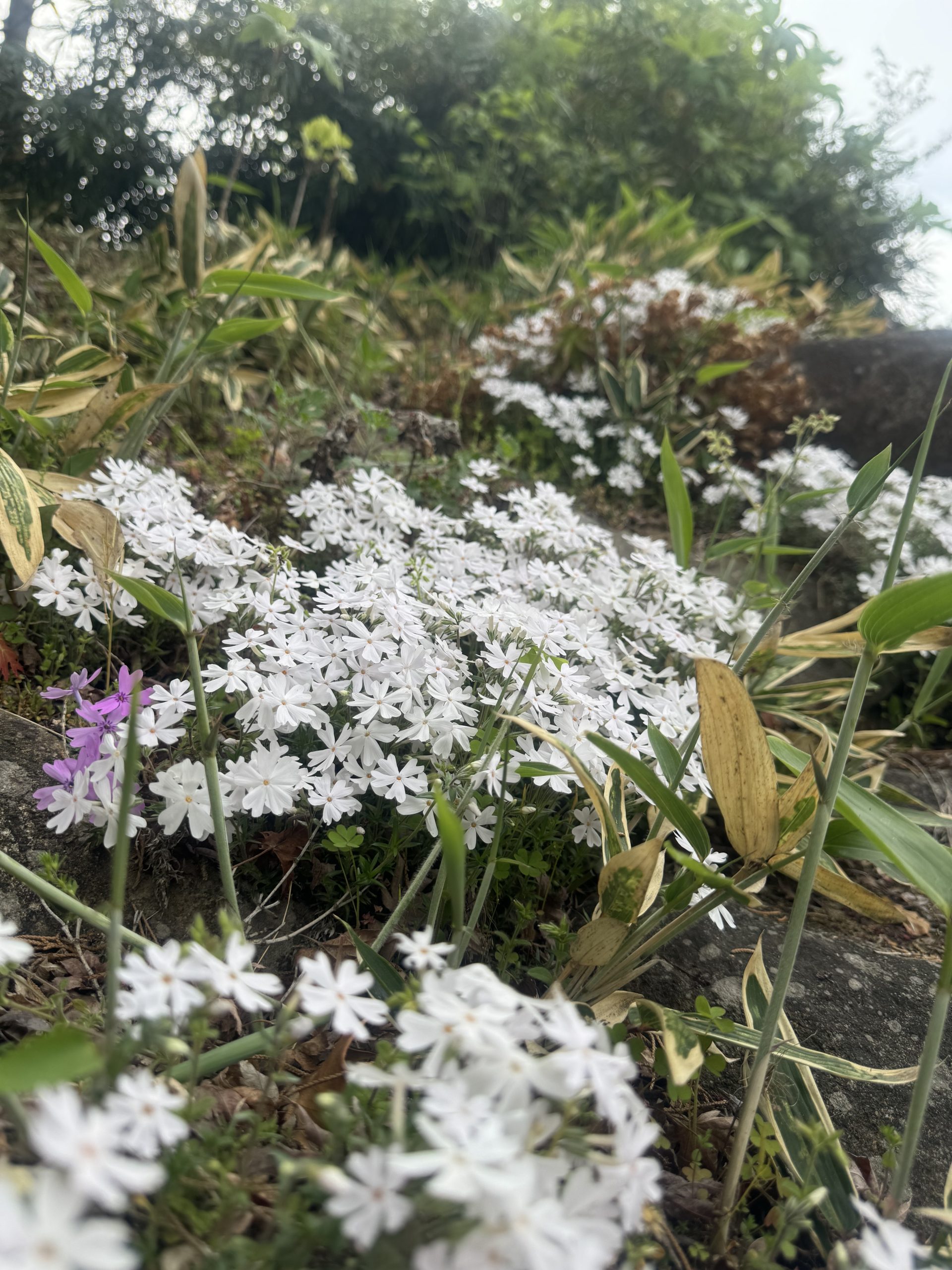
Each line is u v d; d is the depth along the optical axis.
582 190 1.40
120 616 0.32
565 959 0.27
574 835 0.30
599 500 0.65
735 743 0.24
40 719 0.33
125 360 0.46
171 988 0.17
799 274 1.42
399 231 1.55
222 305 0.56
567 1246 0.14
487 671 0.31
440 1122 0.16
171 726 0.29
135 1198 0.17
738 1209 0.23
